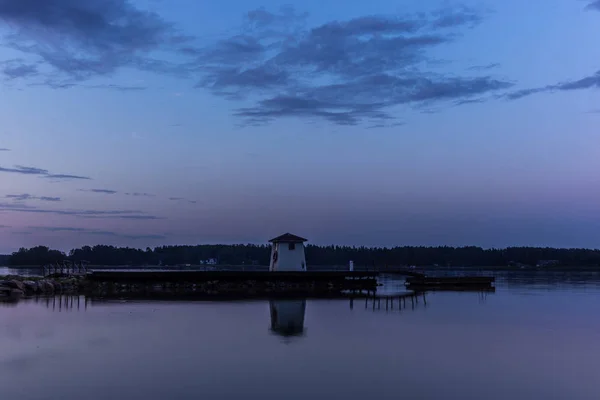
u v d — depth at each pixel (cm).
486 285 6388
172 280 5347
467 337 2228
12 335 2219
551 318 2928
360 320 2759
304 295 4544
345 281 5750
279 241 6106
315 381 1488
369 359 1764
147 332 2303
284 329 2409
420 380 1511
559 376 1572
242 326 2498
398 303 3828
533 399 1352
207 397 1342
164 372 1580
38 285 4634
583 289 5812
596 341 2161
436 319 2830
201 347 1959
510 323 2694
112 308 3284
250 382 1473
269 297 4259
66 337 2167
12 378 1519
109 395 1361
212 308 3312
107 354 1831
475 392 1404
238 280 5519
